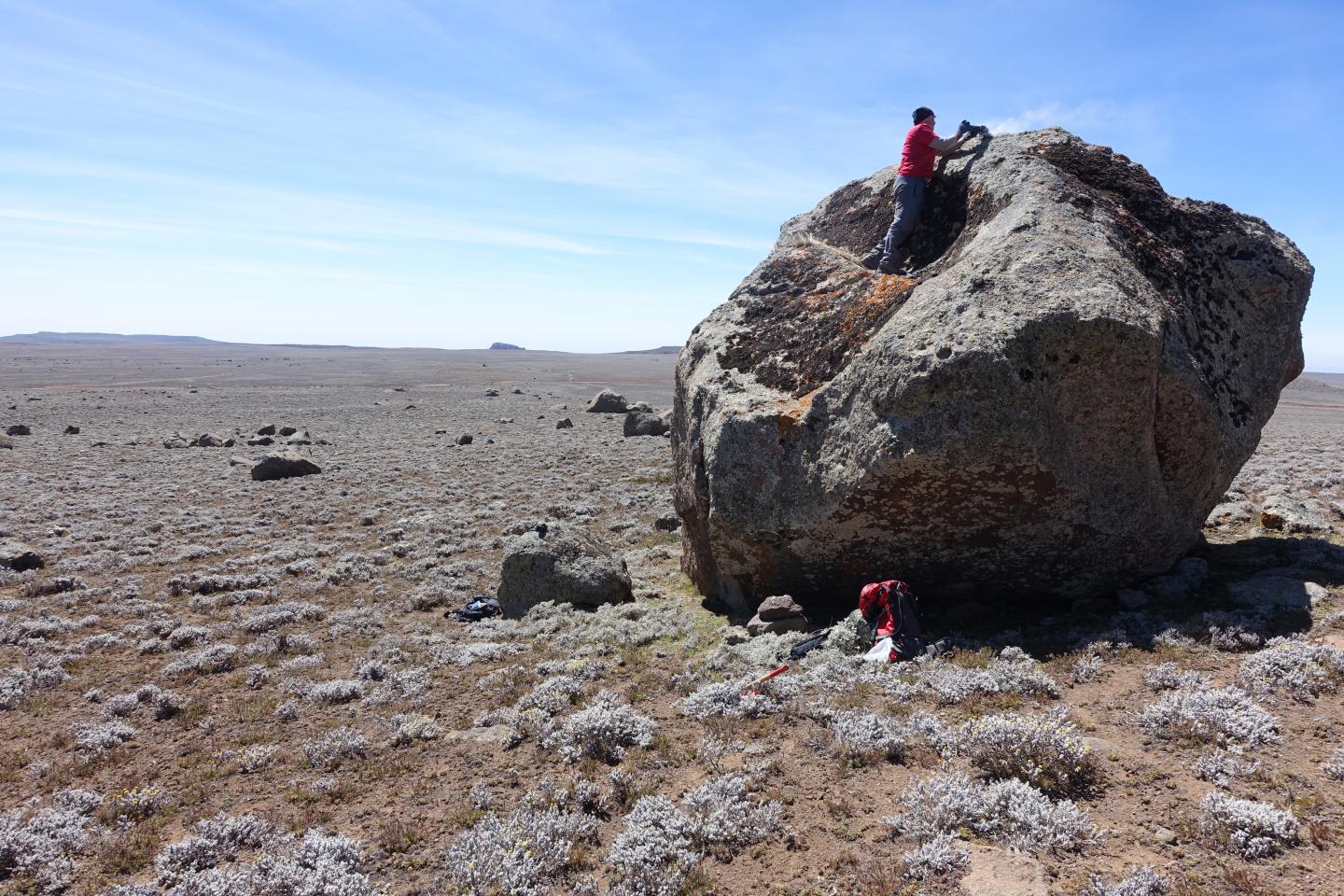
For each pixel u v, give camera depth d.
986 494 9.27
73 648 12.38
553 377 142.38
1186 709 6.94
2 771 8.30
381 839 6.54
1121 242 10.05
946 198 12.88
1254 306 11.05
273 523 23.30
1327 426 46.69
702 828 6.14
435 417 62.22
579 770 7.45
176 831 7.00
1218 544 12.94
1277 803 5.65
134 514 24.30
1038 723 6.65
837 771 6.86
